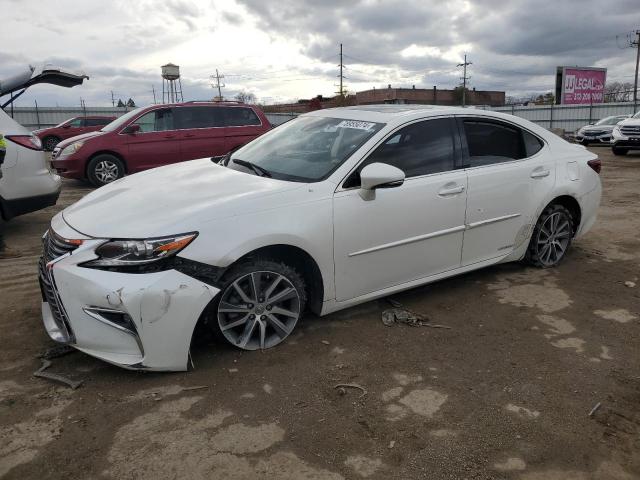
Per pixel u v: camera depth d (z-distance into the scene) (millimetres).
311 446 2482
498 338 3600
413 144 3887
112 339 2879
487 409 2799
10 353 3291
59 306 2959
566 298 4301
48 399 2812
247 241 3064
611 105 36562
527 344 3523
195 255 2920
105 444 2471
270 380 3023
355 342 3498
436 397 2898
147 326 2828
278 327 3393
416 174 3840
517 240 4582
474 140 4246
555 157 4781
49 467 2322
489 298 4281
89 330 2889
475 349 3443
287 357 3283
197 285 2932
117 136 9984
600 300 4270
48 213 7652
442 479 2295
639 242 6012
